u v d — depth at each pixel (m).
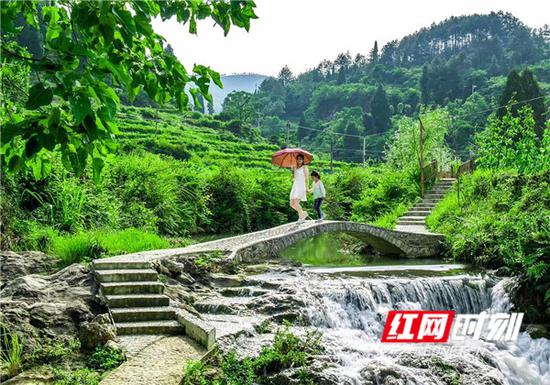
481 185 19.11
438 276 11.79
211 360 6.63
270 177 28.94
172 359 6.25
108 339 6.76
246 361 6.73
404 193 24.69
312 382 6.52
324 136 118.94
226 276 10.74
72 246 10.88
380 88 119.38
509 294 10.85
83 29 2.85
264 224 27.91
